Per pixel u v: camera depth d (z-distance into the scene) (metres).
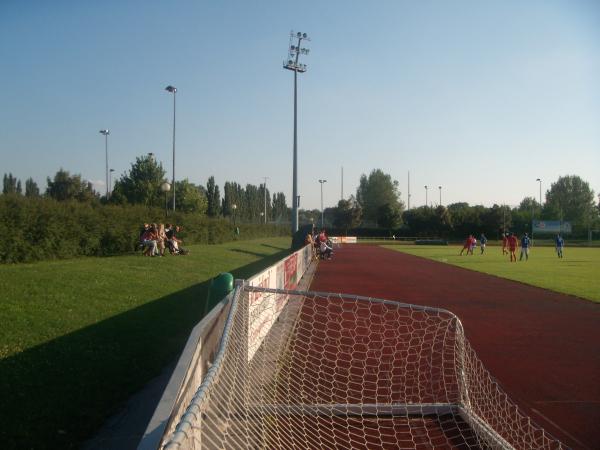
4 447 4.25
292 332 8.53
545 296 15.54
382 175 111.94
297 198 39.09
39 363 6.27
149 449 2.56
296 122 39.38
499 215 79.38
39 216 16.41
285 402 5.37
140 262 17.75
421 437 4.85
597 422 5.37
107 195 54.03
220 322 4.81
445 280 20.30
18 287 10.19
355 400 5.61
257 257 30.47
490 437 4.64
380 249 50.69
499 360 7.99
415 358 7.34
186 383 3.22
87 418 5.09
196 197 59.84
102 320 8.78
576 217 102.06
